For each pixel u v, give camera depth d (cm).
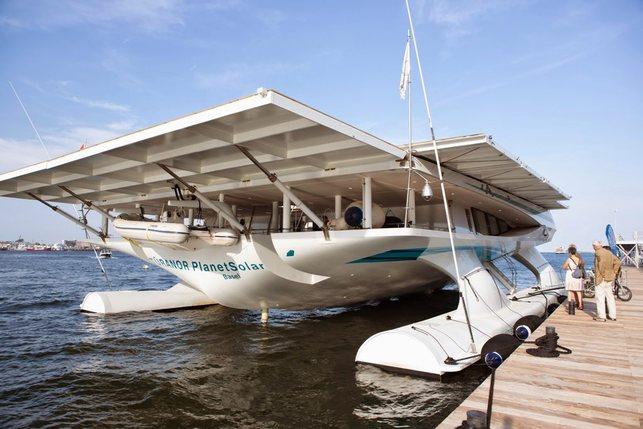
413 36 737
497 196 1245
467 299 1034
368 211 878
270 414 598
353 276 1048
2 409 617
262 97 522
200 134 638
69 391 691
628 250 3406
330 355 900
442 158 866
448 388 685
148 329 1173
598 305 904
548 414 404
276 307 1218
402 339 767
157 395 672
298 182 966
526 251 1870
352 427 554
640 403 433
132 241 1157
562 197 1466
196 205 1049
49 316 1391
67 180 1020
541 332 771
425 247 986
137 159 792
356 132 663
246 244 975
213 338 1059
